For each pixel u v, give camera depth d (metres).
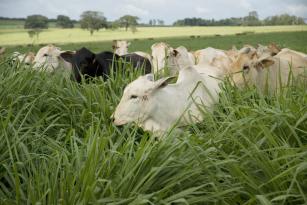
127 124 5.04
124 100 5.50
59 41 43.19
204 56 10.13
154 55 8.84
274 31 55.94
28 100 5.65
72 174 3.75
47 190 3.42
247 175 3.79
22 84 5.81
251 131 4.38
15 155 4.33
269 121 4.48
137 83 5.57
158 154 3.86
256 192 3.65
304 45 27.33
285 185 3.66
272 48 9.23
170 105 5.57
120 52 11.93
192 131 5.43
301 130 4.14
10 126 4.54
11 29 69.31
